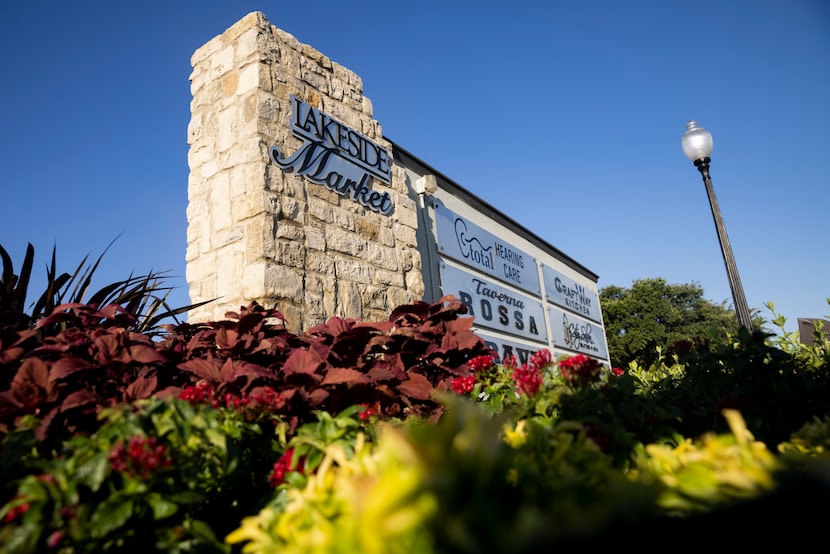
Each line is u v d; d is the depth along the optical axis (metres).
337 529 0.99
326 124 5.74
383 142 6.64
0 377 2.46
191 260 5.16
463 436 0.93
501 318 10.08
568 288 14.17
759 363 2.94
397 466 0.96
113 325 3.05
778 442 2.57
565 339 12.94
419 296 6.35
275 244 4.70
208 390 2.21
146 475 1.51
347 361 3.11
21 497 1.54
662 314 31.61
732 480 1.08
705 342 3.54
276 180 4.93
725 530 0.91
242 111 5.13
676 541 0.88
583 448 1.45
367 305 5.52
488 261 10.23
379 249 5.94
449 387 3.02
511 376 2.76
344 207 5.64
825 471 1.02
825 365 3.34
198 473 1.77
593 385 2.39
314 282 4.96
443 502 0.83
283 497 1.72
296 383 2.56
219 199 5.06
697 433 2.72
